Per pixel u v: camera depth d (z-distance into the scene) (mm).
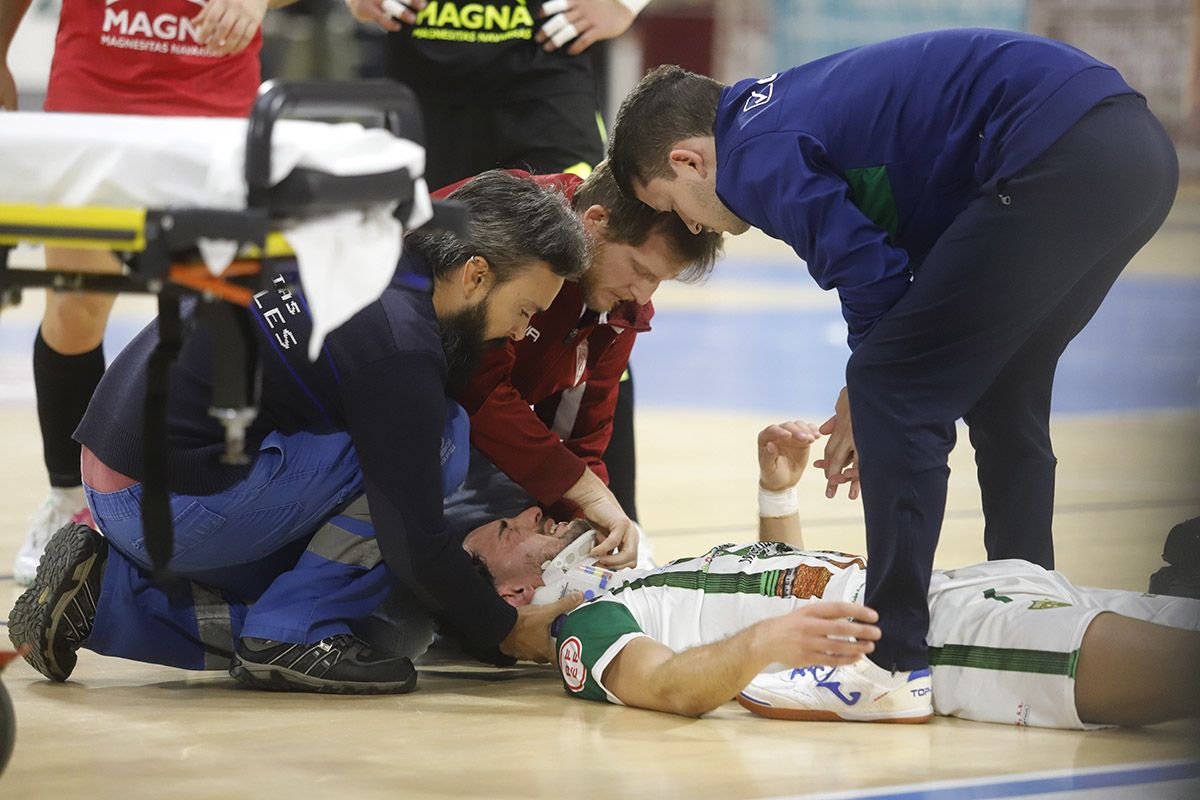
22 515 15289
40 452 19219
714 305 38125
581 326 10617
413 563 8859
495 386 10195
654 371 27266
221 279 6352
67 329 11844
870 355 8391
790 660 7965
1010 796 7062
